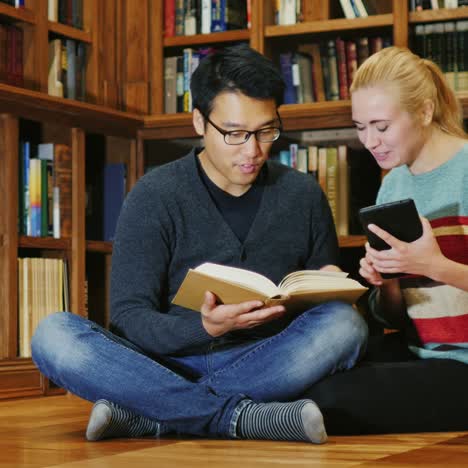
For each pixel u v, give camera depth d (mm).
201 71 2521
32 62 4223
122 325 2523
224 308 2219
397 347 2863
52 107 4121
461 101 4176
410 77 2496
